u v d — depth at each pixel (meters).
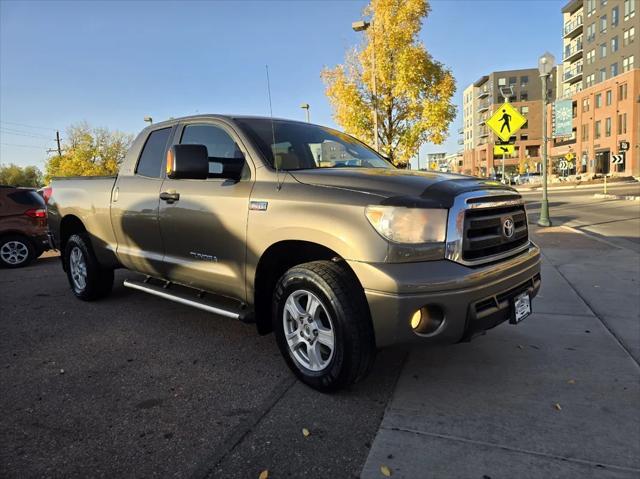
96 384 3.50
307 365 3.34
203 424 2.93
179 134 4.46
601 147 60.25
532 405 3.08
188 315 5.12
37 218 8.98
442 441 2.70
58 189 5.89
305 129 4.38
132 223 4.66
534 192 43.16
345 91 20.25
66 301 5.82
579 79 67.81
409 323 2.81
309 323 3.26
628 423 2.84
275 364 3.82
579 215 17.03
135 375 3.64
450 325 2.87
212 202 3.82
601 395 3.20
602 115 59.72
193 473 2.46
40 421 2.99
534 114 95.56
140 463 2.55
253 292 3.62
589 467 2.45
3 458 2.62
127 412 3.09
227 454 2.62
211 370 3.71
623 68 55.50
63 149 66.69
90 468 2.52
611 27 57.06
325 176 3.35
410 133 19.97
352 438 2.75
